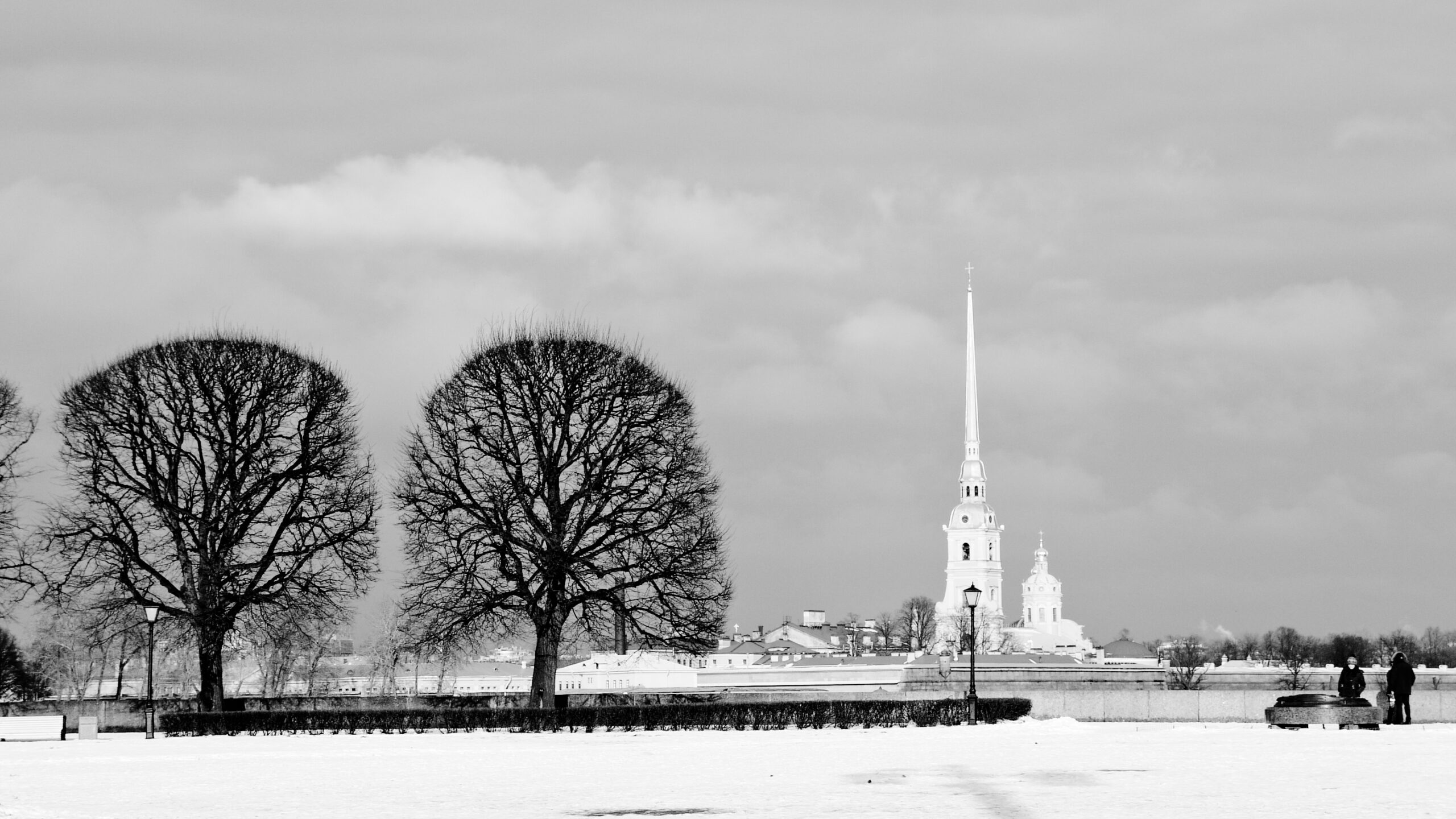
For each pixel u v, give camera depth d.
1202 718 74.88
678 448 80.81
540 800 30.59
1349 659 58.75
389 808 29.34
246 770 42.12
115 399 80.88
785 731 66.69
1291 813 25.34
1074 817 25.20
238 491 80.62
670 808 28.50
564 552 77.19
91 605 80.12
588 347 80.94
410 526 79.12
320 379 84.44
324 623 84.12
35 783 37.34
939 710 70.94
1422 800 27.22
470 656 93.75
